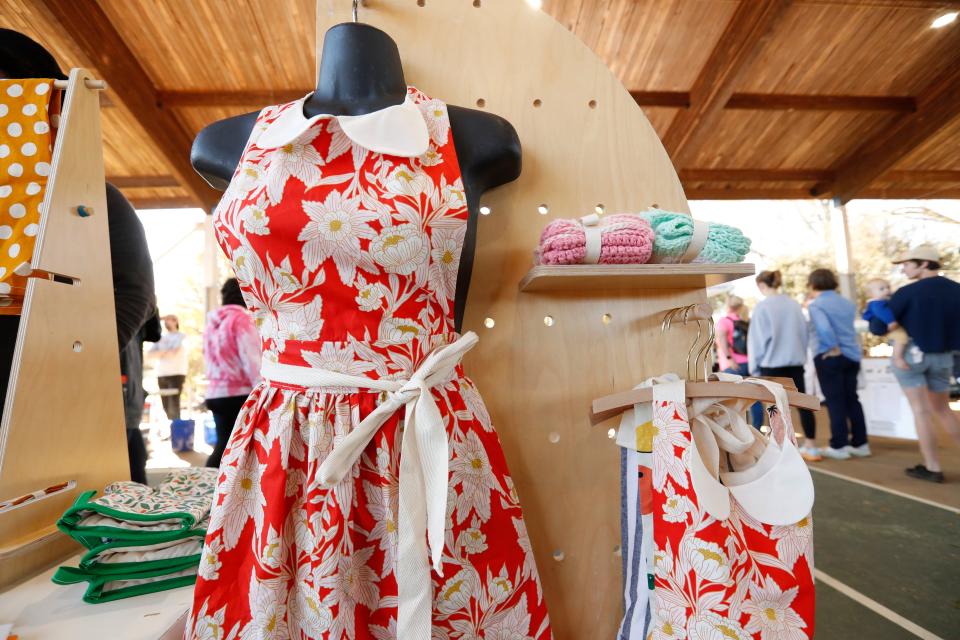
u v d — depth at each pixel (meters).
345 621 0.54
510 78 0.93
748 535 0.63
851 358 3.11
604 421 0.90
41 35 3.44
